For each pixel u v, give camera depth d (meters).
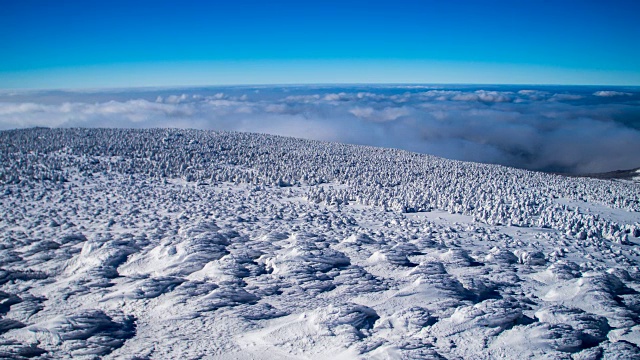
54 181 32.16
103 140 50.03
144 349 9.89
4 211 23.41
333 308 10.93
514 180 44.78
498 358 9.04
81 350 9.69
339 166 47.59
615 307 11.65
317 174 41.81
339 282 13.93
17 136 48.81
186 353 9.70
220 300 12.19
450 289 12.71
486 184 40.69
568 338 9.43
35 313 11.70
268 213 25.98
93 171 36.56
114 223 21.91
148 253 16.23
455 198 32.16
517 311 10.62
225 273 14.21
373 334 10.32
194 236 17.88
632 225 25.52
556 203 33.12
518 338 9.58
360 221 25.23
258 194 33.28
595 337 9.81
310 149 59.31
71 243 18.09
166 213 24.97
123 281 13.82
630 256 19.52
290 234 20.48
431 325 10.55
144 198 28.72
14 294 12.55
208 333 10.64
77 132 55.59
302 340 10.07
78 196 28.09
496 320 10.26
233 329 10.84
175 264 15.07
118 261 15.72
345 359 9.15
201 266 15.12
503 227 24.69
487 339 9.73
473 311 10.56
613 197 37.22
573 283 13.17
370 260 16.30
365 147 68.44
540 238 22.31
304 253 15.62
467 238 21.56
